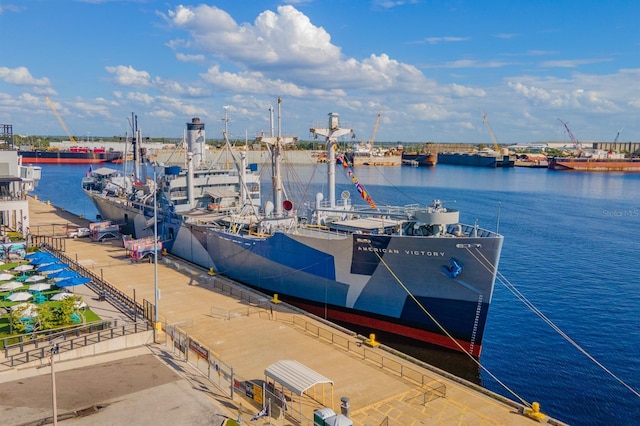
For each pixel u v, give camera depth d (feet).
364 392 98.99
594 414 114.73
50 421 83.56
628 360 144.46
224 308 147.23
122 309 135.44
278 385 99.71
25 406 87.92
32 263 172.14
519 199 514.27
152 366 105.91
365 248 139.85
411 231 147.02
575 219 400.26
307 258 154.30
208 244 194.49
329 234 157.38
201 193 225.76
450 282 130.21
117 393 93.81
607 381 130.93
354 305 148.05
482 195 545.44
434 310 135.13
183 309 145.89
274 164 194.70
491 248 122.52
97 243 241.55
